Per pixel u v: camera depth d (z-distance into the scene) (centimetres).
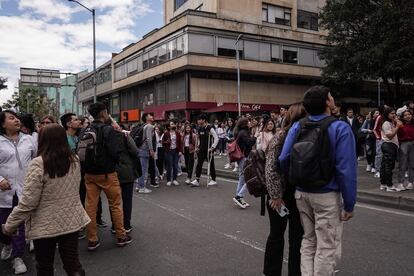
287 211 386
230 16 3609
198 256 515
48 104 7094
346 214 327
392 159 874
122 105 4934
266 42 3691
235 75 3662
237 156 811
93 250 547
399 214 734
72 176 364
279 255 406
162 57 3716
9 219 345
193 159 1191
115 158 547
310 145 323
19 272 472
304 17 4141
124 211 604
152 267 480
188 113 3384
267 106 3747
